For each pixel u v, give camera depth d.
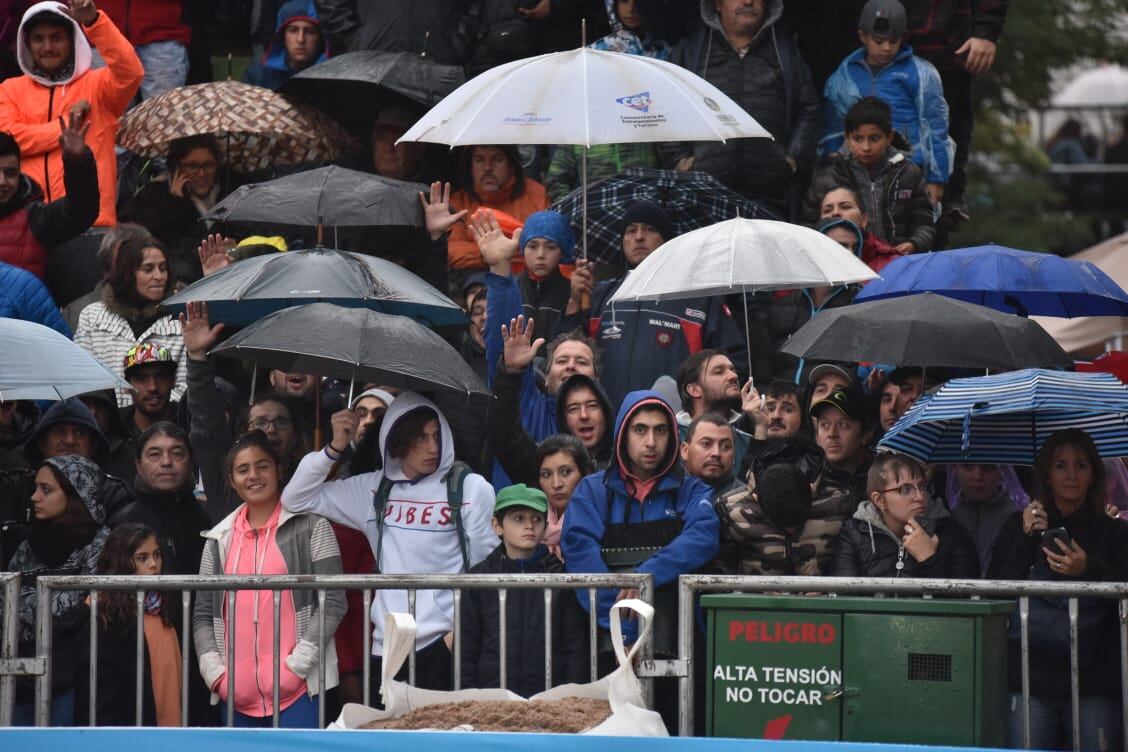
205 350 27.12
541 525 24.52
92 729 19.25
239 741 19.14
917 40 39.62
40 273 32.09
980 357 26.06
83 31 34.47
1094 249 55.28
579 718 19.70
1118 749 22.64
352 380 25.77
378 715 19.97
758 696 20.50
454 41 37.75
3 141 31.56
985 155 99.00
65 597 24.42
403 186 30.69
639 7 37.31
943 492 28.03
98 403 28.44
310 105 34.91
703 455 25.58
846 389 26.89
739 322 31.84
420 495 25.08
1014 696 23.33
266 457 24.91
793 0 39.56
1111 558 23.33
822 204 34.31
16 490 26.41
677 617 23.80
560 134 28.48
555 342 29.59
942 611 20.05
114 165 34.56
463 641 23.94
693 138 28.53
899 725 20.05
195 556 26.22
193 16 41.84
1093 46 88.50
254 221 29.66
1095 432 25.58
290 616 24.34
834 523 25.06
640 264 28.67
